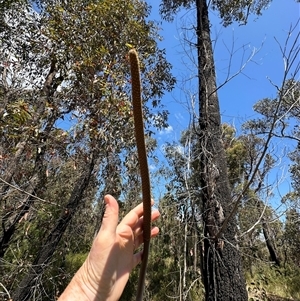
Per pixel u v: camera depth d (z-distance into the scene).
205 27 5.42
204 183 4.34
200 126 4.78
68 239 5.65
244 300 3.70
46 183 5.09
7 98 4.04
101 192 5.16
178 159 4.98
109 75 4.58
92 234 5.91
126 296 5.64
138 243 0.98
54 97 4.71
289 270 9.24
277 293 7.44
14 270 4.82
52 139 4.32
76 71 4.62
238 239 4.14
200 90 5.00
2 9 5.64
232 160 7.22
